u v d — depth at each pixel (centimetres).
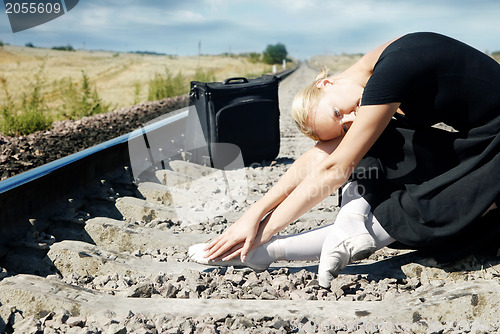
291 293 186
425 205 183
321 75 202
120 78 3541
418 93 180
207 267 217
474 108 181
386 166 197
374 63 197
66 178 285
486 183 178
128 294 185
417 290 185
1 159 425
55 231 246
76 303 167
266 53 8425
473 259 195
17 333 152
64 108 928
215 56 10362
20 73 2269
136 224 282
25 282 176
